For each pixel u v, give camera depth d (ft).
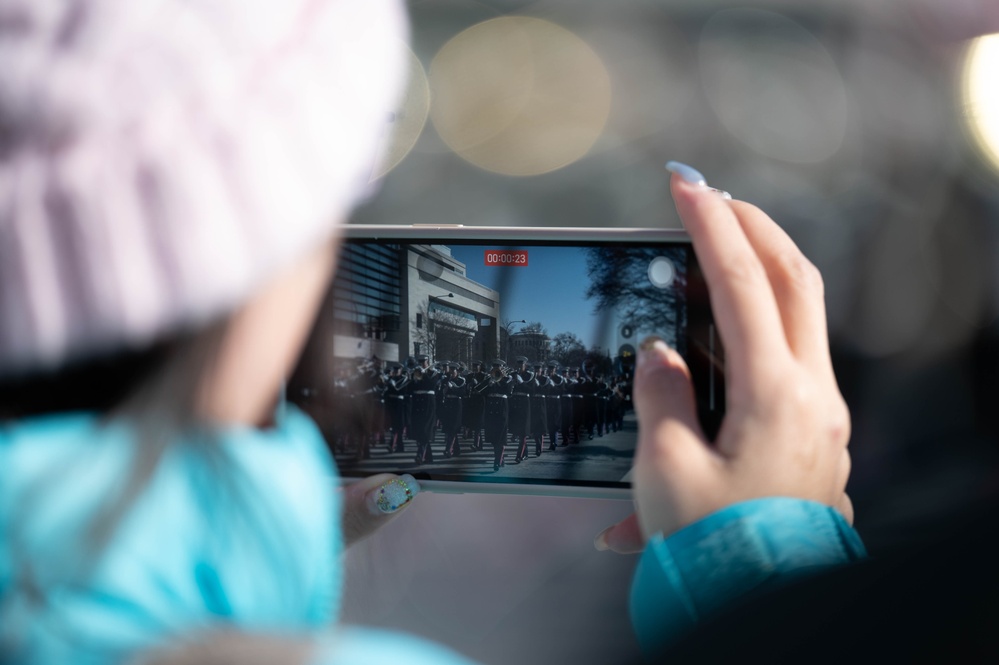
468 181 16.75
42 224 1.08
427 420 4.29
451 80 17.78
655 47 18.16
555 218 16.48
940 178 15.96
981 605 1.43
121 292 1.09
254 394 1.30
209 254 1.13
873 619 1.53
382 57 1.41
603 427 4.25
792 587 1.67
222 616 1.17
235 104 1.18
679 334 4.24
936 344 13.17
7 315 1.08
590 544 9.05
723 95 17.49
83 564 1.03
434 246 4.36
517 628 7.89
